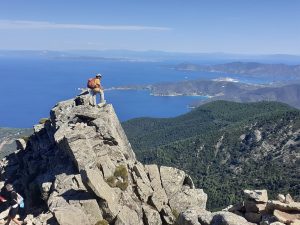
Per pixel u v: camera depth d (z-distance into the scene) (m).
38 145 50.81
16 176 50.59
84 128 43.53
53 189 37.88
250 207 27.55
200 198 41.19
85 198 34.44
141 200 38.31
